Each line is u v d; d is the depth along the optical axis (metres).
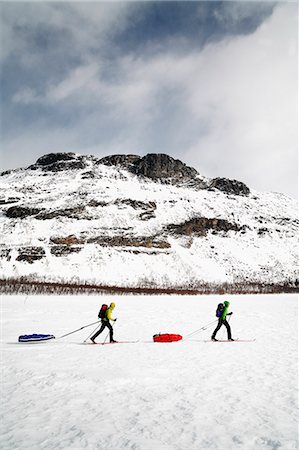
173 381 9.50
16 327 21.58
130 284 90.44
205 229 129.12
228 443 5.76
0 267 91.44
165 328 21.58
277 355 13.10
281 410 7.31
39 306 38.88
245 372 10.50
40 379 9.62
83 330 20.48
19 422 6.62
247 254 118.06
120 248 108.31
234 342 16.30
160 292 76.31
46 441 5.79
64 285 76.56
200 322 24.72
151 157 177.38
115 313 31.50
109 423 6.57
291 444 5.72
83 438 5.91
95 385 9.05
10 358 12.44
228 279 99.94
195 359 12.31
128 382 9.39
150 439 5.89
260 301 50.59
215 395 8.29
